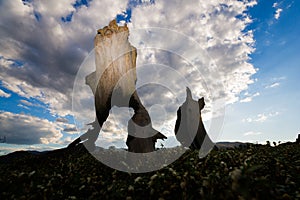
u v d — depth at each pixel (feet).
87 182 24.79
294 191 18.22
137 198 19.69
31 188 22.54
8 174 27.68
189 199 17.61
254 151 36.29
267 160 27.30
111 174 28.04
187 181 20.27
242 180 15.61
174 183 20.29
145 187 21.07
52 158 43.32
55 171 31.68
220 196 16.25
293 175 21.95
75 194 23.03
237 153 32.83
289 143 46.09
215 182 18.19
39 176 27.78
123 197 20.13
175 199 18.67
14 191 22.11
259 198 15.55
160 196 19.06
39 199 21.17
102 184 24.26
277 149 37.93
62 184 25.36
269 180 19.21
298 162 26.55
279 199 16.21
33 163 40.34
